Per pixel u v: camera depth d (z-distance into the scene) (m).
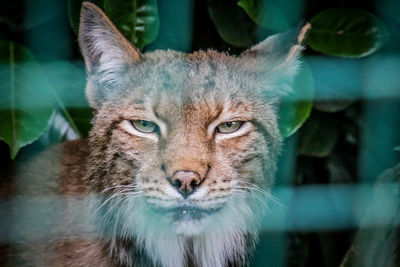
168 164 3.87
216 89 4.12
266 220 4.59
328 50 5.18
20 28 5.53
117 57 4.33
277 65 4.42
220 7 5.51
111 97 4.30
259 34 5.52
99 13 4.25
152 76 4.21
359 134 6.11
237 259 4.52
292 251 6.34
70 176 4.84
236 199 4.19
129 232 4.25
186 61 4.37
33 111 4.73
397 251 4.63
